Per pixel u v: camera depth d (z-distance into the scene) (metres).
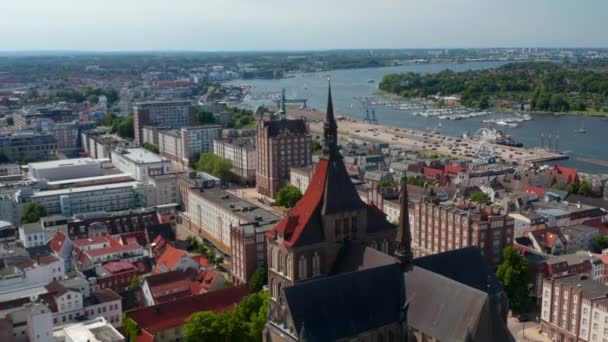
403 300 146.75
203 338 169.88
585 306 184.62
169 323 189.75
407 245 150.12
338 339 137.75
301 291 138.00
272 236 165.38
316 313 137.50
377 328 143.12
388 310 145.38
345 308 140.88
